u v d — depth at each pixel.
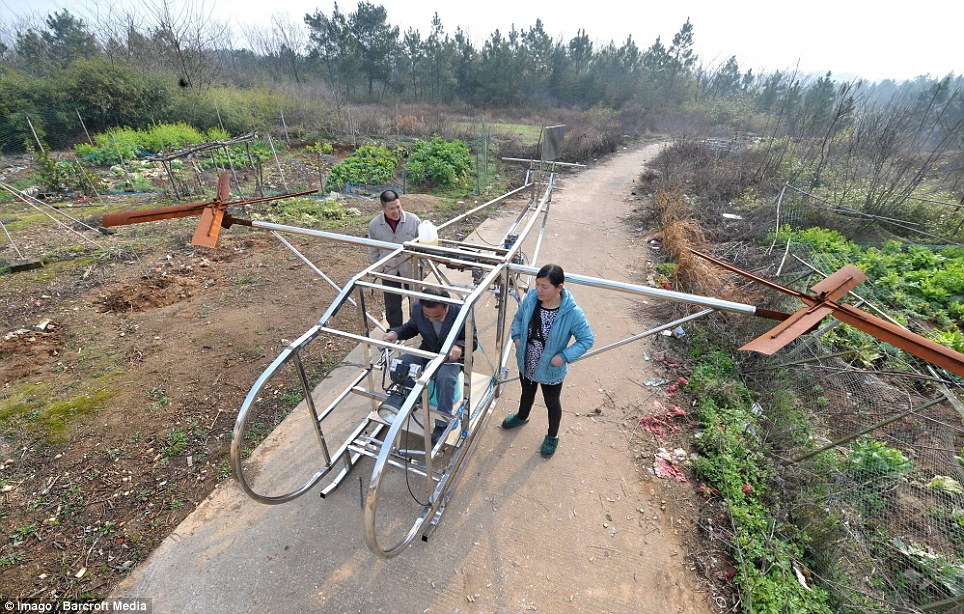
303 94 23.23
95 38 28.59
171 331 4.84
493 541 2.81
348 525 2.84
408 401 2.00
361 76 36.69
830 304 2.02
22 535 2.71
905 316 5.41
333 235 3.20
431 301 2.67
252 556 2.65
